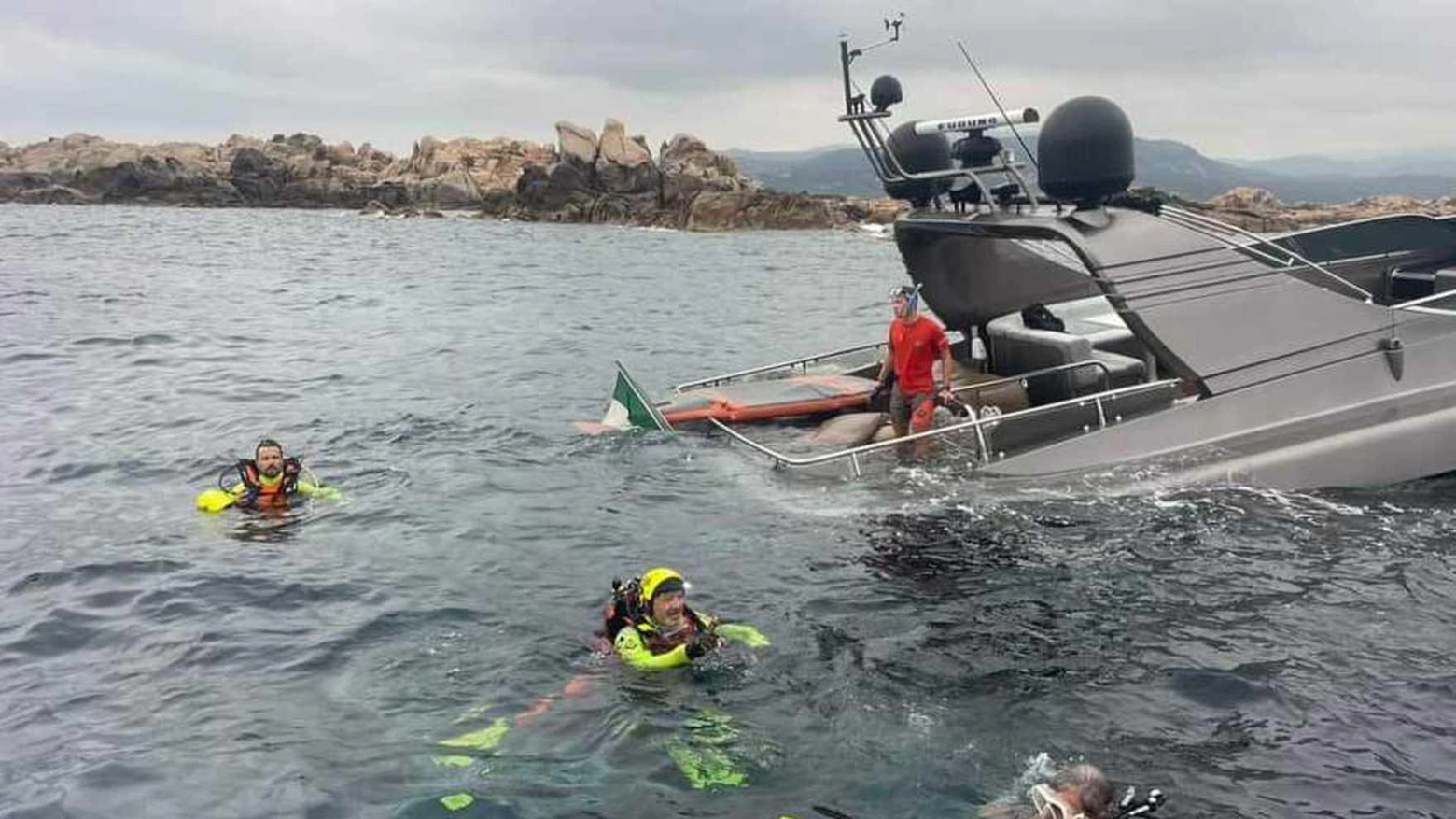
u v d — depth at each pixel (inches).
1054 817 199.9
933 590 348.8
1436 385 479.8
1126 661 295.1
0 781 237.9
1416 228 635.5
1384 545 386.6
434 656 302.5
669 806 225.3
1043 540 392.8
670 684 283.1
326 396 679.1
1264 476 446.6
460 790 231.6
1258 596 341.1
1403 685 279.1
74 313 1094.4
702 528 413.7
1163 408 475.8
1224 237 492.4
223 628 322.3
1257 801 226.7
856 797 228.4
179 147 4722.0
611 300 1320.1
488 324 1067.3
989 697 274.7
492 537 404.8
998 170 506.9
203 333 965.2
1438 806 225.1
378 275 1620.3
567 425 591.2
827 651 303.3
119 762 245.3
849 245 2564.0
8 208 3796.8
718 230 3193.9
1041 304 592.1
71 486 477.7
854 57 532.1
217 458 522.6
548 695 277.7
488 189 3988.7
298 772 239.9
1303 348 472.1
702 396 610.2
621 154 3634.4
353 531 413.1
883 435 526.3
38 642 313.6
